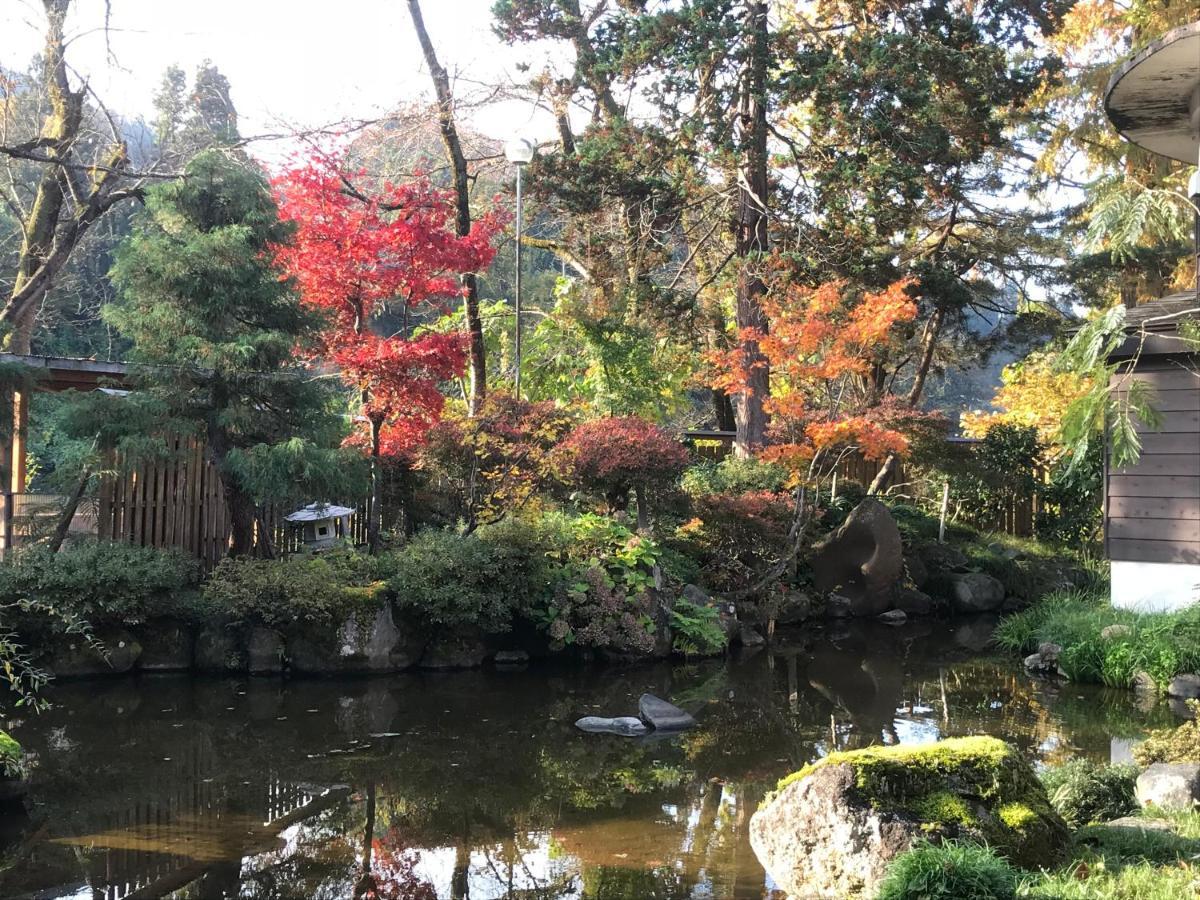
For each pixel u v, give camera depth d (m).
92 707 9.91
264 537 12.84
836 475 19.33
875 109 16.86
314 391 12.50
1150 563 11.80
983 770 5.05
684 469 14.32
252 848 6.30
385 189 13.32
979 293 22.34
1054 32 18.64
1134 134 11.98
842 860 4.82
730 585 15.01
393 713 9.91
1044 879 4.52
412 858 6.16
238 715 9.70
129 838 6.45
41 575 10.77
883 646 14.27
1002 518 20.69
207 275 11.71
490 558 12.23
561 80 18.98
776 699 10.78
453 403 17.75
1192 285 20.12
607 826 6.76
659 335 20.38
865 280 17.69
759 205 18.41
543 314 21.34
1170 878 4.56
